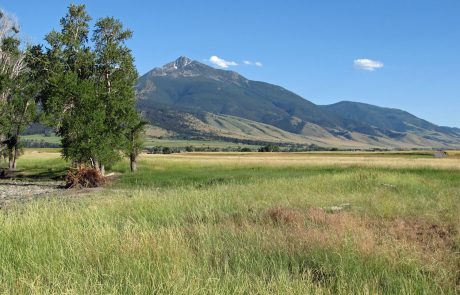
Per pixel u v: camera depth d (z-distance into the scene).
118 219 12.66
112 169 57.75
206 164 62.81
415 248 8.78
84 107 43.53
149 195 17.47
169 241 8.36
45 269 6.95
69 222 11.07
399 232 10.71
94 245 8.27
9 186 39.31
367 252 8.20
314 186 23.59
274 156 111.31
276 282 6.38
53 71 46.88
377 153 137.25
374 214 14.07
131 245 8.02
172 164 63.22
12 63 51.84
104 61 46.97
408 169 48.66
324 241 9.02
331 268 7.41
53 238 8.95
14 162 55.03
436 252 8.58
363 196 18.86
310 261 7.85
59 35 46.34
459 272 7.64
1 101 50.12
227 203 16.42
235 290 5.90
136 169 55.94
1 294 5.82
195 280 6.27
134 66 48.50
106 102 45.59
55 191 33.53
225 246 8.77
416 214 14.17
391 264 7.73
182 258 7.34
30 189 36.12
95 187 36.34
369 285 6.56
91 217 11.91
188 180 38.22
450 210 14.64
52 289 5.89
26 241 8.74
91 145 42.81
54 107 42.62
